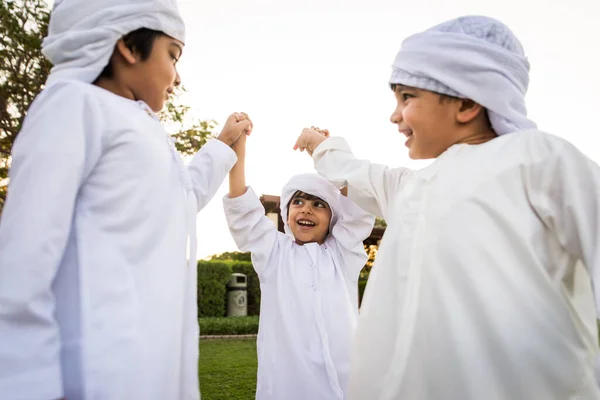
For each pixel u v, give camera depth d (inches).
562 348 56.2
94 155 55.3
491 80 65.1
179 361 56.6
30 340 46.3
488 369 55.6
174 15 64.9
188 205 63.5
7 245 47.5
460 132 69.2
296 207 112.9
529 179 61.2
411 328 60.5
